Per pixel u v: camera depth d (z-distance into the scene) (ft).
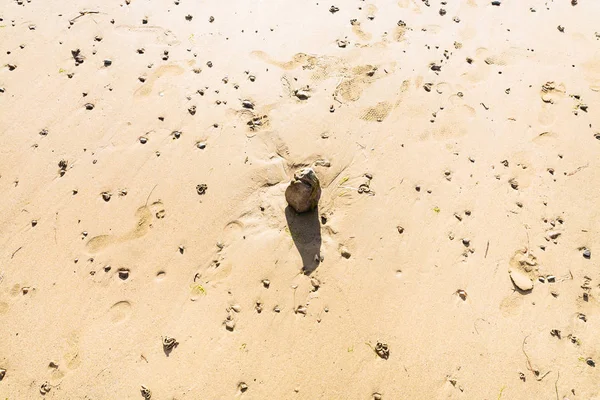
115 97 12.73
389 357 8.83
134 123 12.18
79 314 9.23
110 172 11.28
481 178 11.48
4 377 8.55
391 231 10.49
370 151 11.85
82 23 14.55
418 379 8.63
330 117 12.44
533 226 10.69
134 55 13.71
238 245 10.16
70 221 10.49
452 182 11.38
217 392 8.39
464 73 13.71
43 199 10.84
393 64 13.80
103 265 9.86
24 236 10.27
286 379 8.54
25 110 12.41
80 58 13.55
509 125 12.53
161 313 9.25
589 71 13.94
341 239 10.30
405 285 9.74
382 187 11.21
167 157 11.56
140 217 10.57
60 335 8.98
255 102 12.64
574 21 15.40
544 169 11.69
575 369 8.82
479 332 9.19
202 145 11.75
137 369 8.61
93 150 11.68
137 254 10.02
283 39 14.26
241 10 15.11
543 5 15.88
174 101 12.65
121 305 9.36
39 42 14.01
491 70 13.84
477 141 12.18
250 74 13.26
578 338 9.18
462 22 15.20
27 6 15.05
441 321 9.30
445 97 13.08
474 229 10.61
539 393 8.56
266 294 9.49
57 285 9.59
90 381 8.48
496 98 13.14
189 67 13.43
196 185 11.08
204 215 10.59
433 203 11.00
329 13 15.15
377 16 15.16
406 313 9.37
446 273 9.94
